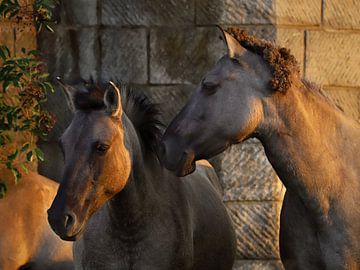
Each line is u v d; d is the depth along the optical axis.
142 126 9.59
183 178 10.43
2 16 12.33
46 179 11.66
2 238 11.04
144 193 9.38
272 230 13.50
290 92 9.23
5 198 11.19
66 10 13.80
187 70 13.67
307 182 9.23
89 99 8.86
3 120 11.49
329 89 13.83
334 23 13.77
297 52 13.62
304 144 9.23
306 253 9.41
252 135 9.29
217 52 13.55
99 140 8.62
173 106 13.71
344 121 9.47
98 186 8.65
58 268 11.19
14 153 11.56
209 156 9.23
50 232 11.20
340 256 9.20
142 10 13.70
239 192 13.45
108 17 13.75
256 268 13.52
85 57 13.80
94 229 9.47
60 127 13.71
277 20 13.48
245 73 9.14
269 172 13.45
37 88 11.58
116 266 9.46
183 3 13.62
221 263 11.08
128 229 9.36
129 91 9.64
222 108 9.09
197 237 10.29
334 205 9.23
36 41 13.59
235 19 13.51
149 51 13.72
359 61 13.87
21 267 11.12
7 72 11.36
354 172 9.31
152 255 9.46
